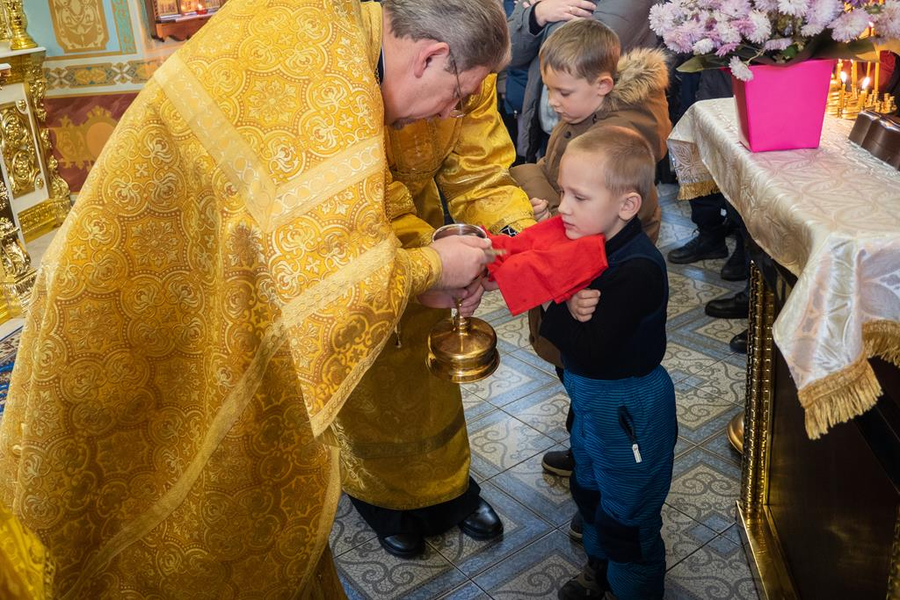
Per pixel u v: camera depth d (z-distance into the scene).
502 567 2.21
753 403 2.10
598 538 1.88
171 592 1.56
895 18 1.54
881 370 1.39
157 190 1.37
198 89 1.30
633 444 1.73
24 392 1.46
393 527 2.27
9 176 5.18
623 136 1.63
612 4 2.94
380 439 2.17
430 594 2.13
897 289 1.22
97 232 1.37
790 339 1.21
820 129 1.71
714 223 4.01
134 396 1.45
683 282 3.88
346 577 2.21
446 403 2.19
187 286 1.43
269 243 1.25
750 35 1.60
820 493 1.73
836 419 1.20
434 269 1.42
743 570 2.12
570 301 1.65
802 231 1.32
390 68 1.44
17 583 0.95
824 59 1.64
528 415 2.90
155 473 1.51
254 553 1.51
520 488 2.51
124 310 1.41
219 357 1.36
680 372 3.10
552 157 2.35
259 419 1.41
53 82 5.75
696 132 2.17
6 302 4.20
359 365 1.28
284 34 1.32
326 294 1.25
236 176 1.28
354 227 1.27
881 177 1.51
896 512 1.31
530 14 2.96
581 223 1.64
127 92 5.75
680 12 1.67
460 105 1.58
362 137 1.29
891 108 1.85
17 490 1.43
